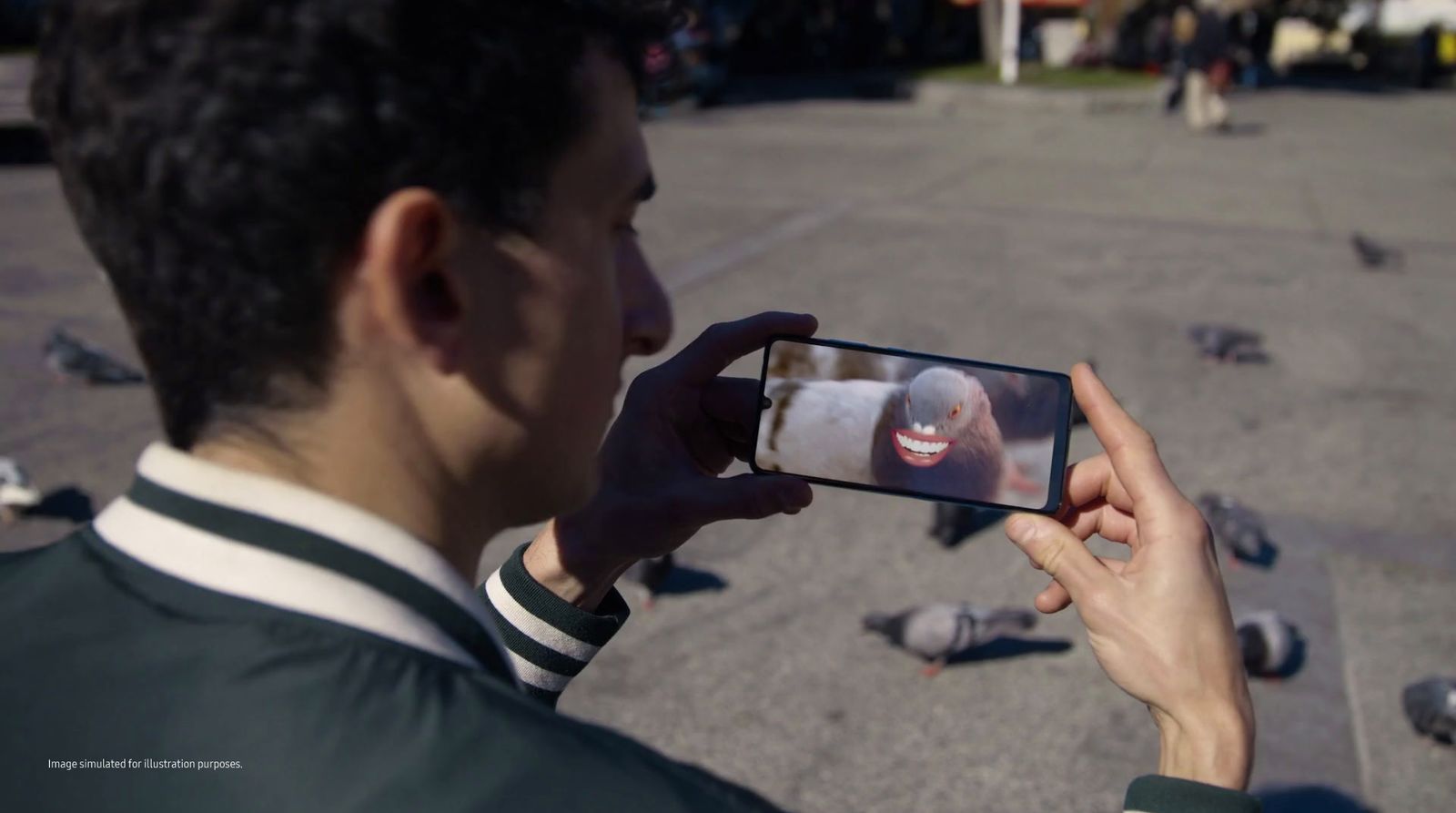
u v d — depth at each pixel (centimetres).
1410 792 325
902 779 326
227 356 76
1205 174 1366
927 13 3450
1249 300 809
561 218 80
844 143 1562
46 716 72
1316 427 586
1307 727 353
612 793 70
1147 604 103
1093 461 131
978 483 131
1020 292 816
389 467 79
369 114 71
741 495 125
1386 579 441
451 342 78
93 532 82
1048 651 388
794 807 314
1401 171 1432
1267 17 3281
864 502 496
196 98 70
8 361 637
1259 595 429
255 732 69
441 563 79
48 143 77
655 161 1352
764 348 134
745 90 2302
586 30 79
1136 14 3003
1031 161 1436
